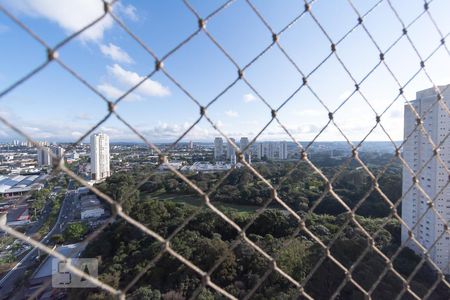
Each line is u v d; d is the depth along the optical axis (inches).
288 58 62.8
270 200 63.4
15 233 36.4
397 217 78.5
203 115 54.7
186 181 54.6
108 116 46.3
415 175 80.5
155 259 49.9
